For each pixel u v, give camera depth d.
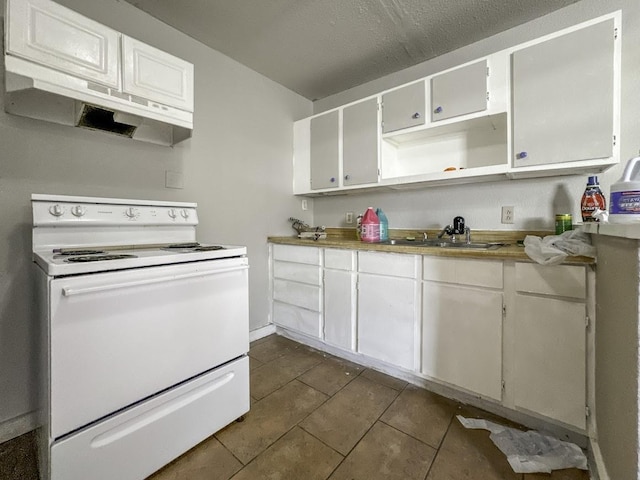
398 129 2.03
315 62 2.27
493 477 1.10
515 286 1.34
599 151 1.37
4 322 1.32
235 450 1.23
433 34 1.93
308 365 1.98
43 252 1.22
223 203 2.18
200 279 1.24
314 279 2.17
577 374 1.20
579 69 1.40
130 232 1.55
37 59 1.12
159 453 1.10
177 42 1.89
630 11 1.51
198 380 1.23
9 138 1.31
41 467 1.11
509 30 1.88
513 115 1.58
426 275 1.61
